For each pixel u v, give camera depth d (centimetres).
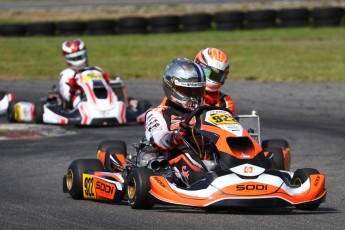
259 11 9600
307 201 1805
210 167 1866
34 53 7325
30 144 3316
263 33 9056
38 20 11338
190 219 1755
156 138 1983
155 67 6506
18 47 7700
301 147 3222
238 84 5544
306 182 1855
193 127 1933
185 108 2012
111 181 1975
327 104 4609
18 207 1991
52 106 4056
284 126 3847
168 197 1783
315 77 5750
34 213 1898
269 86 5406
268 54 7075
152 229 1658
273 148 2295
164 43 8131
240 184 1766
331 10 9550
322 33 8850
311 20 9738
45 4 13625
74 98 4050
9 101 4238
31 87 5525
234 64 6531
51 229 1697
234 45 7700
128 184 1897
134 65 6612
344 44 7731
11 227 1730
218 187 1767
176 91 2002
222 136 1859
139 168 1867
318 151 3109
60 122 3950
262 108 4506
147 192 1820
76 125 4041
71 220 1792
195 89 2002
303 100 4781
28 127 3872
